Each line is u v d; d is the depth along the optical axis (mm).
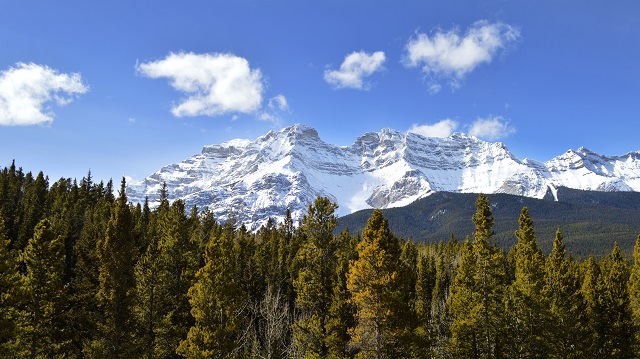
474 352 50594
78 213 97750
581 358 53531
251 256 80188
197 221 89312
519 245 59062
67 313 43031
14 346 36844
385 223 40125
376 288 37938
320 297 49188
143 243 77000
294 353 41625
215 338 37312
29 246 39312
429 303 74062
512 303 51031
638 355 53469
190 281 50844
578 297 59344
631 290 63031
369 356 38938
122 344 43781
